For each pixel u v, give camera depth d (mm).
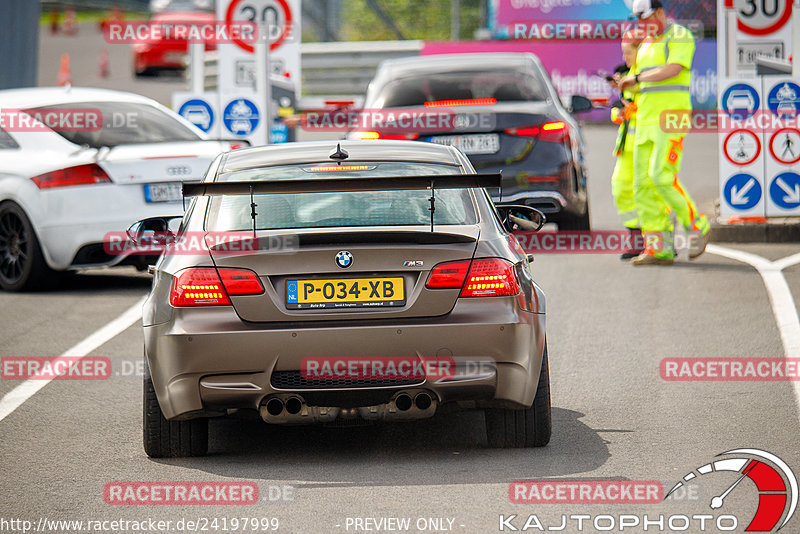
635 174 44500
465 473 21391
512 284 21953
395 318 21469
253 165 24500
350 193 23359
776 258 45500
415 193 23453
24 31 71938
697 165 76188
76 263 41594
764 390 27188
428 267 21609
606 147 89562
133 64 136750
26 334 35625
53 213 41469
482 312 21641
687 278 41688
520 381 21922
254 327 21453
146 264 42406
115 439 24500
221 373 21484
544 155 45156
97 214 41062
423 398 21531
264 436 24734
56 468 22422
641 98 44094
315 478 21375
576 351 31781
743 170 50750
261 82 54844
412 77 47375
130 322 37188
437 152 25188
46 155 42344
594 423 24812
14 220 42719
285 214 22750
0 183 42719
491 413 22797
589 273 43406
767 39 51281
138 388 29156
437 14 181750
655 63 43969
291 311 21484
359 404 21562
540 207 45531
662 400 26594
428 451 23094
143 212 41031
